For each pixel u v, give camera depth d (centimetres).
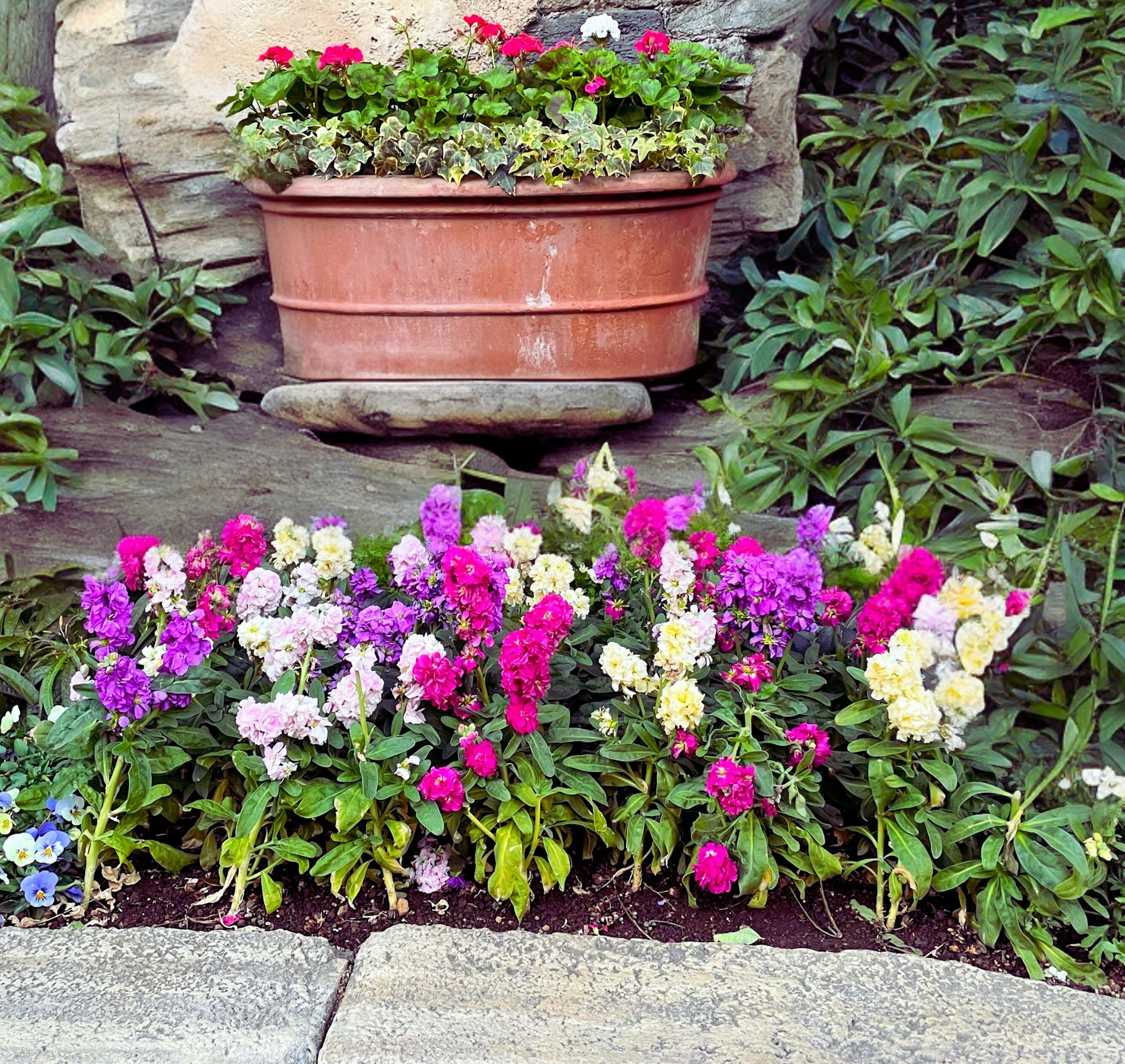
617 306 284
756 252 334
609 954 204
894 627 219
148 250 312
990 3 337
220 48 301
